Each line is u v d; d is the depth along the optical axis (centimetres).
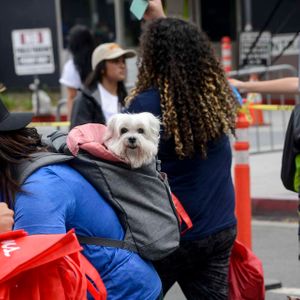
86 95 1003
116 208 498
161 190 518
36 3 3150
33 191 452
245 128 984
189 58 635
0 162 456
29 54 2114
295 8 2650
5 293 402
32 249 402
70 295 430
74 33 1510
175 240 520
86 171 494
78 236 486
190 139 619
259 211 1489
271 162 1883
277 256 1173
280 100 2330
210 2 2817
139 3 788
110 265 492
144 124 527
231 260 683
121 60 1055
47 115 2494
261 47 2352
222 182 640
